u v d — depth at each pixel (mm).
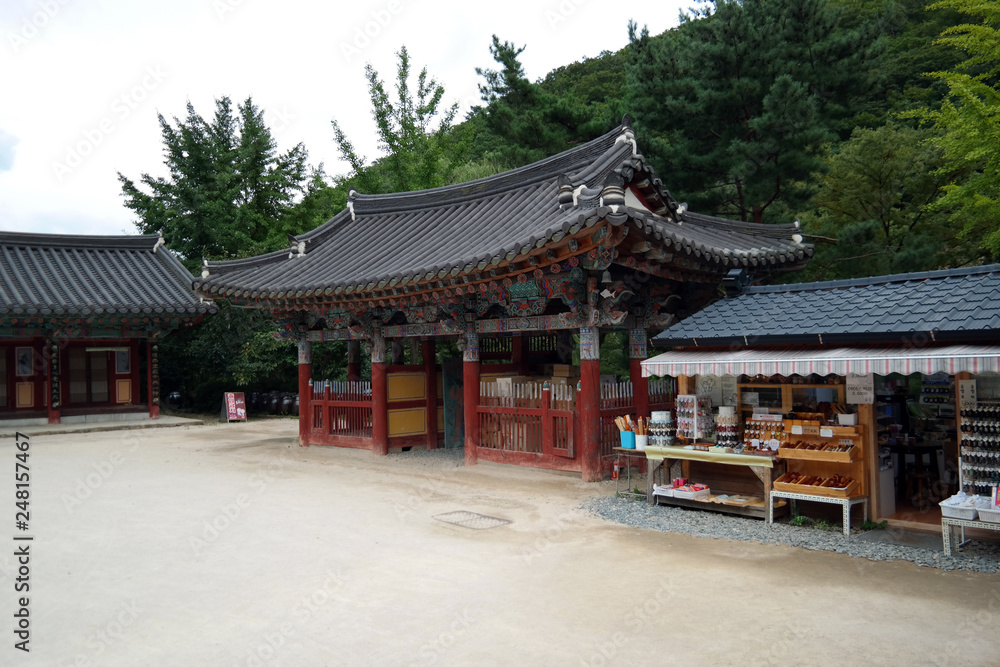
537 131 20641
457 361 16656
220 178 29812
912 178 18953
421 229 16266
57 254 25406
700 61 17891
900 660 5109
